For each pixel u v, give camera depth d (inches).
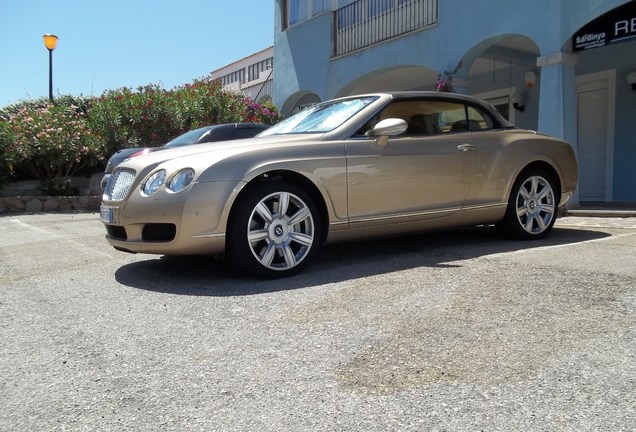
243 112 541.0
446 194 187.2
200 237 146.6
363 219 169.9
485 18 368.8
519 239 210.8
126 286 152.3
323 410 78.0
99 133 491.5
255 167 151.5
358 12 489.4
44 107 574.6
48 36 565.3
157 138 501.0
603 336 102.0
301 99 596.7
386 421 74.6
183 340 106.5
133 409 80.0
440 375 88.0
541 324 109.2
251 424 74.9
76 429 75.0
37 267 188.7
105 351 102.3
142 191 152.9
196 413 78.2
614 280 137.6
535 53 440.1
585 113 417.7
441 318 114.3
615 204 368.5
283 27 597.9
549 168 217.3
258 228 153.5
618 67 392.5
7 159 451.8
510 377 86.7
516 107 468.4
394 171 174.7
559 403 78.2
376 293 134.8
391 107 183.9
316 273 161.2
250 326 113.3
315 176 160.2
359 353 97.6
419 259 176.6
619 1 293.4
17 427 76.0
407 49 434.0
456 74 390.9
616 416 74.3
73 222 353.1
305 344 102.4
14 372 94.3
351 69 493.7
